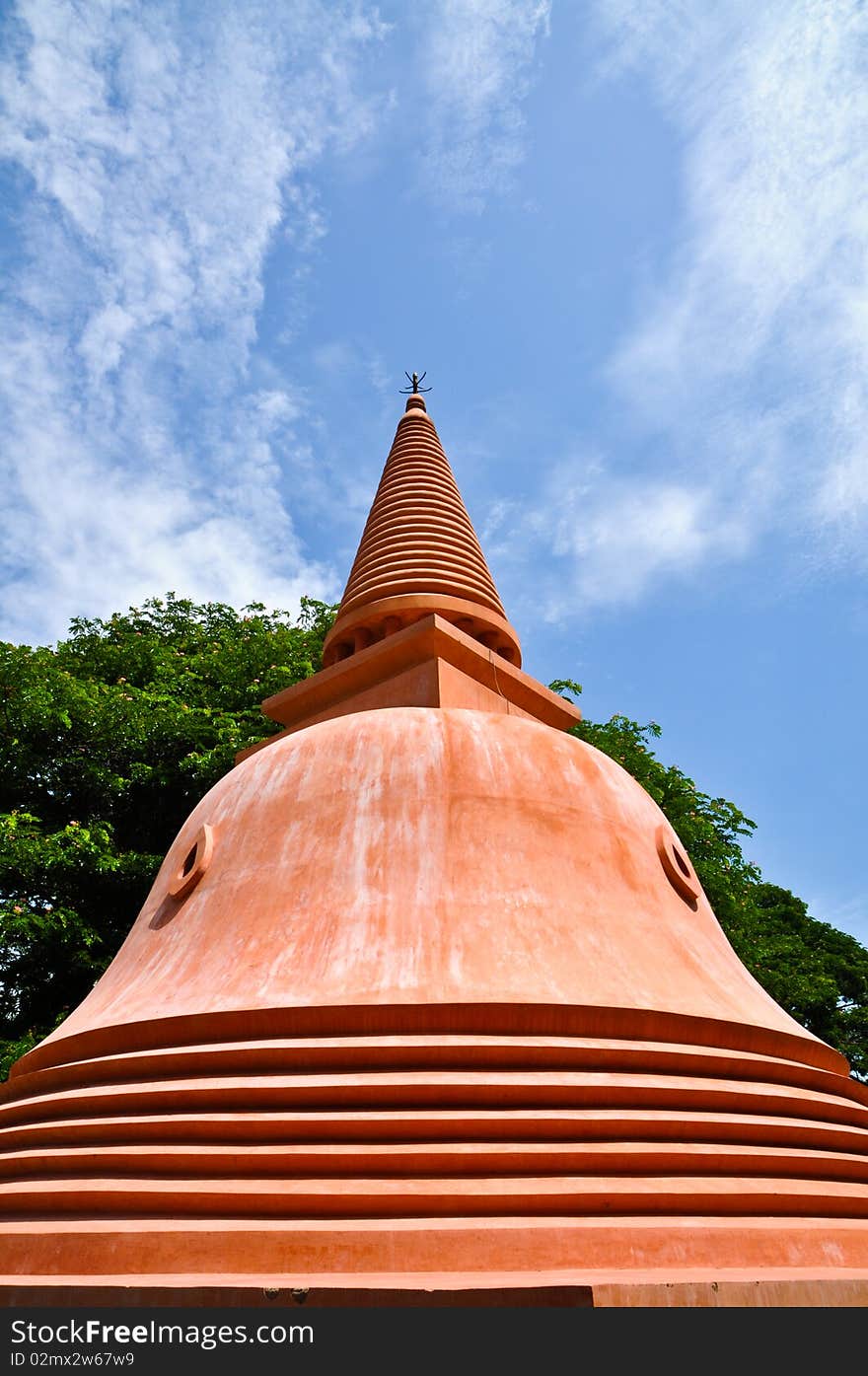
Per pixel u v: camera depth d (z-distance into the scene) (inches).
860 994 1156.5
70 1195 237.3
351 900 315.0
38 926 616.7
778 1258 229.5
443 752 363.6
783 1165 259.3
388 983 280.4
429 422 697.0
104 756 755.4
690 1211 234.4
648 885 361.4
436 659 443.8
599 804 375.9
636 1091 254.1
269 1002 278.4
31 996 709.9
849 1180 275.9
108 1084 273.6
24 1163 258.4
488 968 289.9
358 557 596.7
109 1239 220.5
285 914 317.4
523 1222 218.4
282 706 514.3
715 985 335.6
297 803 359.6
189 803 816.3
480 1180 228.5
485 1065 256.4
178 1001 296.0
